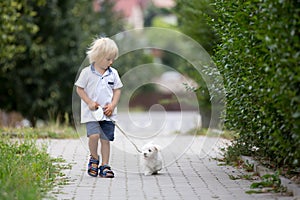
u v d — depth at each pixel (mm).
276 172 10062
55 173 11938
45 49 29781
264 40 8812
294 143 9180
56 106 30203
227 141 16609
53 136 18750
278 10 8656
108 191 10258
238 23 10320
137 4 66125
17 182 9641
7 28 21969
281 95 8703
